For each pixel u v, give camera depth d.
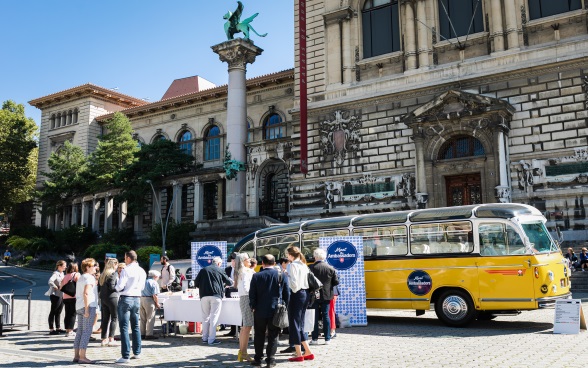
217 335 16.94
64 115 74.62
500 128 32.94
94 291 12.78
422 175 35.47
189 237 51.88
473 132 34.00
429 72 36.84
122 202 59.16
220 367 11.71
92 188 62.38
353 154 39.38
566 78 32.53
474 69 35.28
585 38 32.16
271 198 53.78
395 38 39.25
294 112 42.66
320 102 41.03
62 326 19.70
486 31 35.47
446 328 17.17
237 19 46.72
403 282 18.42
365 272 19.28
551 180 32.19
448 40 36.62
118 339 16.62
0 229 100.62
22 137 76.94
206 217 60.25
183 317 16.47
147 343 15.47
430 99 36.72
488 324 17.78
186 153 61.38
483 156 33.69
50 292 17.78
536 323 17.69
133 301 12.69
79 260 61.09
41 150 76.25
